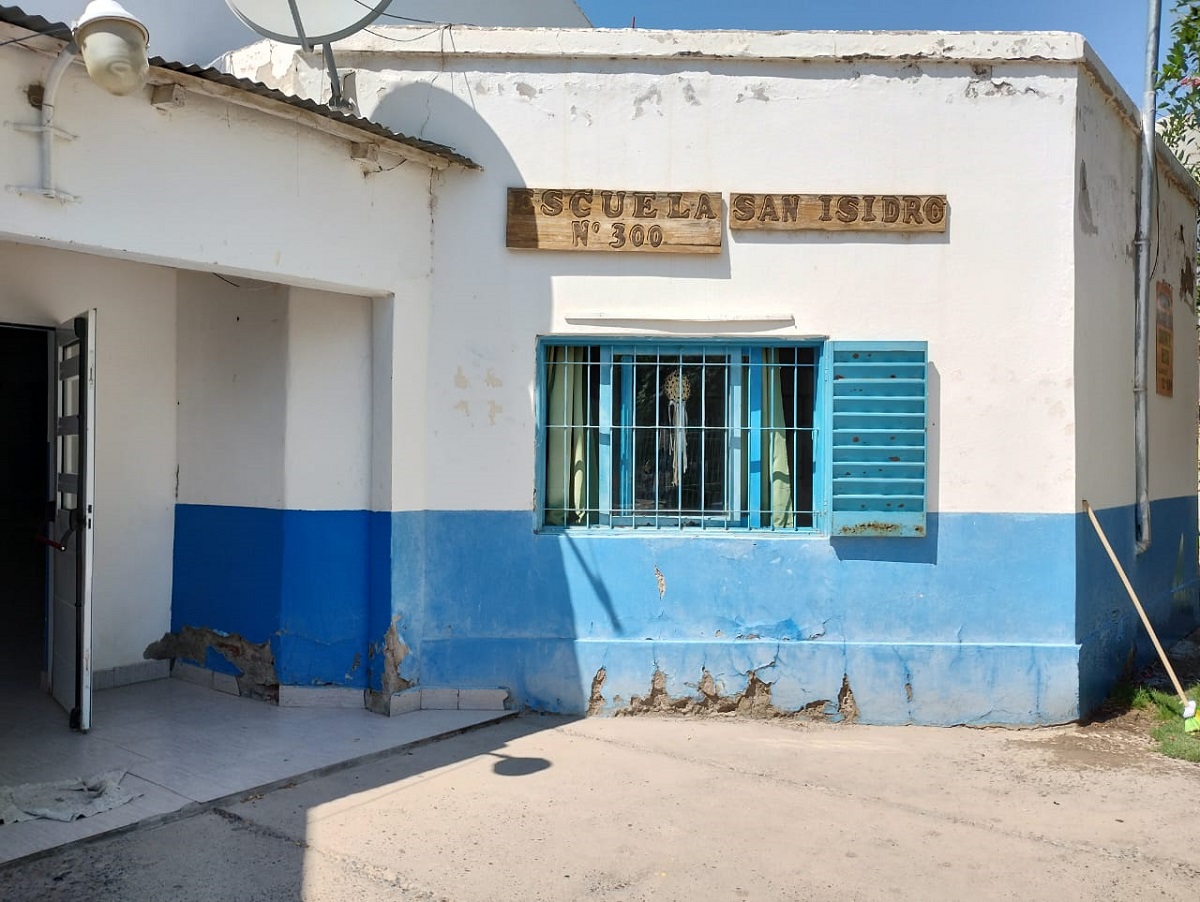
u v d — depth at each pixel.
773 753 5.65
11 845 4.14
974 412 6.34
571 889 3.87
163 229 4.73
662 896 3.82
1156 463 8.25
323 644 6.29
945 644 6.30
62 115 4.30
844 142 6.36
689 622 6.36
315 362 6.30
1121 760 5.61
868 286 6.34
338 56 6.32
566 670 6.32
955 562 6.32
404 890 3.84
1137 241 7.45
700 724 6.22
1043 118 6.36
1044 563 6.33
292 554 6.30
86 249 4.52
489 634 6.33
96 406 6.53
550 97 6.35
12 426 12.61
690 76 6.36
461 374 6.33
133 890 3.81
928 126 6.36
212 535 6.74
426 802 4.77
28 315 6.17
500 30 6.31
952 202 6.35
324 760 5.28
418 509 6.27
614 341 6.46
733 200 6.31
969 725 6.27
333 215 5.65
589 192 6.32
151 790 4.80
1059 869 4.11
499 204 6.35
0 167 4.08
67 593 5.95
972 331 6.34
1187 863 4.18
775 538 6.35
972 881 3.98
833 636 6.34
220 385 6.70
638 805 4.77
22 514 12.42
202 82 4.72
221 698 6.46
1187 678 7.56
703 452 6.54
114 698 6.41
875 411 6.28
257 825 4.46
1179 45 8.58
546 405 6.53
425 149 5.95
